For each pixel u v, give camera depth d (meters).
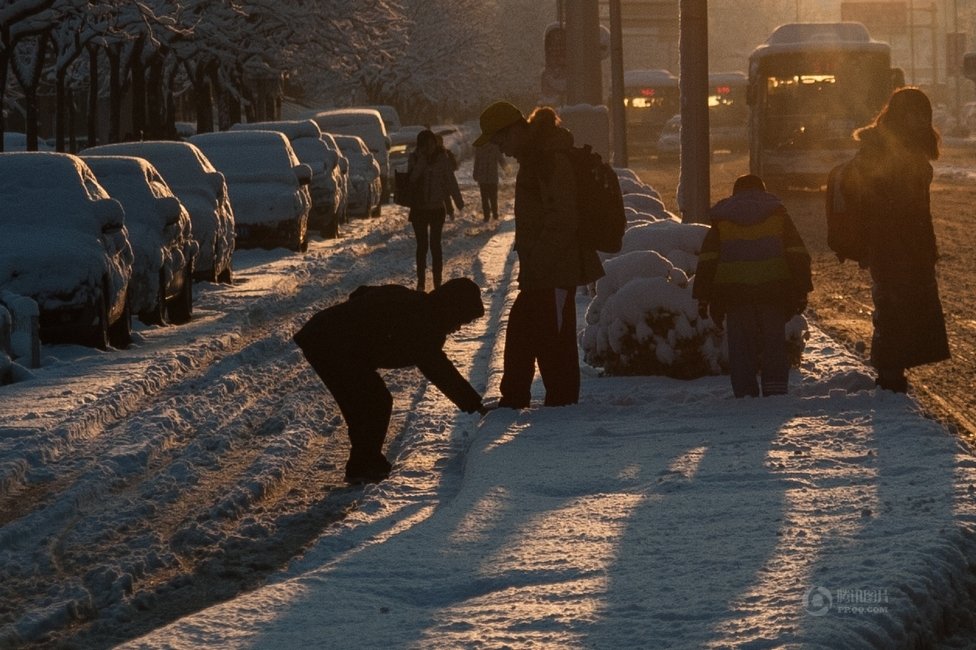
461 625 16.56
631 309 36.81
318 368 28.88
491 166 117.75
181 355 45.84
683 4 48.69
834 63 131.38
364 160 129.38
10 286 45.72
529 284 32.59
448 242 97.25
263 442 33.16
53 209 47.56
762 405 31.06
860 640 15.27
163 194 56.59
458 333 51.09
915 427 27.97
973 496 21.77
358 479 28.73
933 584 17.66
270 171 89.31
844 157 131.12
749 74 140.88
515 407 32.84
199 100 145.50
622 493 23.73
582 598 17.39
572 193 32.38
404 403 37.91
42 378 41.22
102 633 19.33
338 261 82.81
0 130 97.75
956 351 42.22
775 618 15.95
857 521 20.58
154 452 31.81
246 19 142.12
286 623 17.03
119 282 48.06
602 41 77.38
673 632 15.75
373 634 16.41
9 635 18.88
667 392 34.00
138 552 23.53
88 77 162.00
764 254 32.31
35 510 26.61
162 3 117.62
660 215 60.88
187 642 16.38
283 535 24.59
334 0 141.50
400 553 20.11
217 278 70.31
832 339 44.75
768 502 22.19
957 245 76.12
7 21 93.31
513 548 20.16
